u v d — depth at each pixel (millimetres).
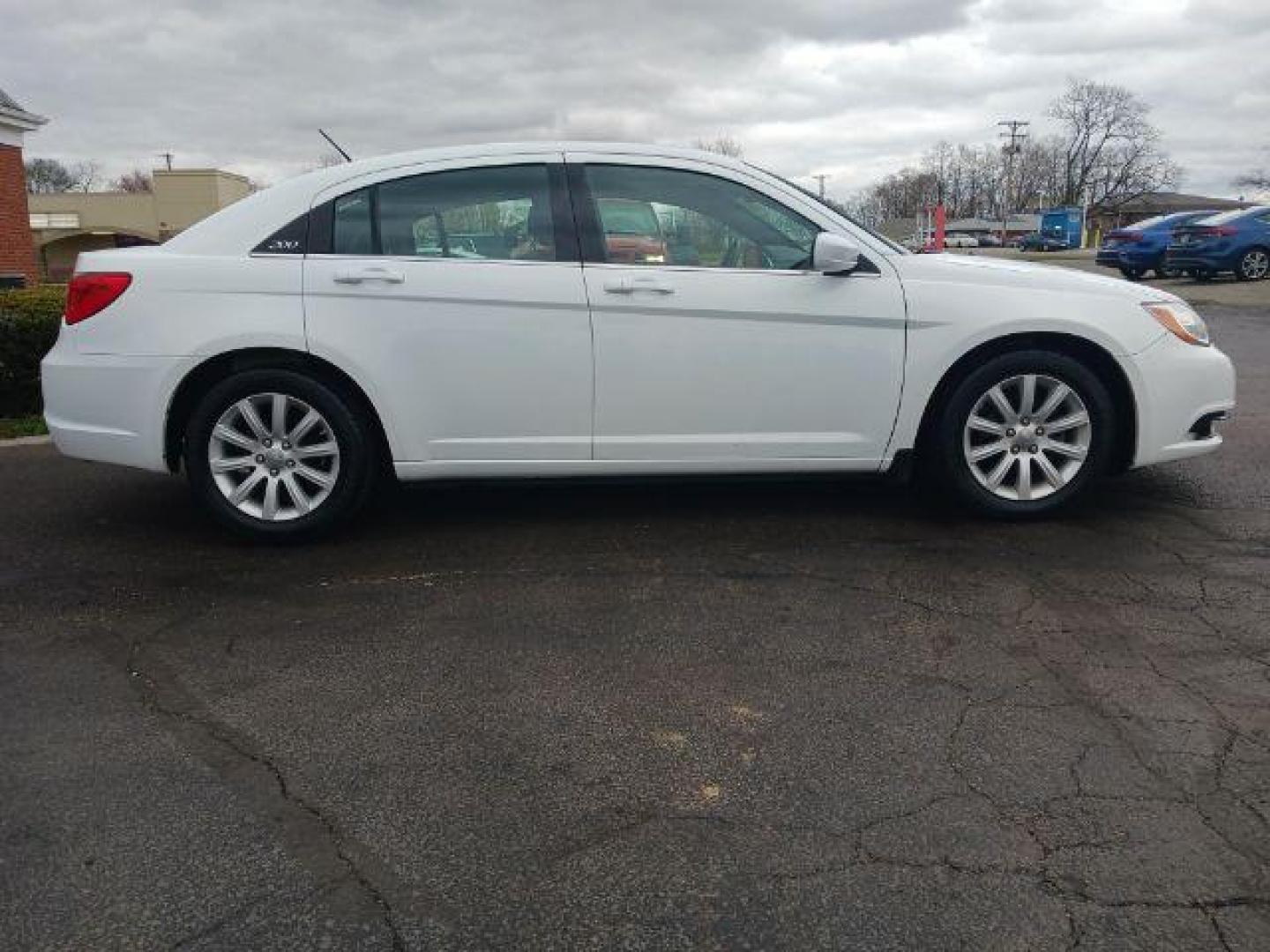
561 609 3887
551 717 3074
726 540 4652
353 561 4473
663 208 4598
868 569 4258
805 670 3354
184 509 5320
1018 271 4707
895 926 2172
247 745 2934
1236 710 3045
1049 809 2564
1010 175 104375
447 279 4430
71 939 2154
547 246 4523
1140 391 4648
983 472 4809
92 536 4863
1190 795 2619
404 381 4469
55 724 3064
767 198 4621
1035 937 2135
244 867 2383
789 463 4676
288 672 3398
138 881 2334
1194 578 4086
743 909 2232
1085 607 3814
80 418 4520
